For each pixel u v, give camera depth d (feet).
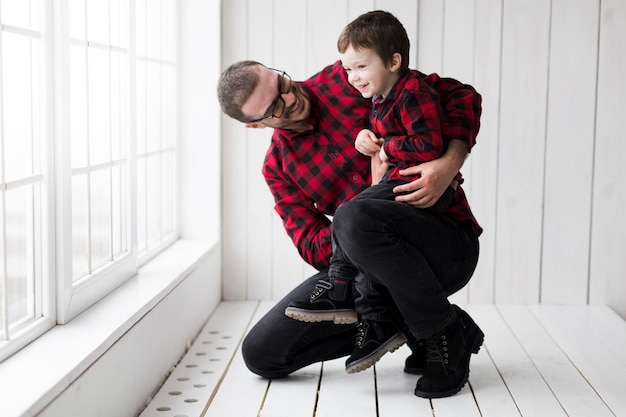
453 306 9.06
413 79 7.90
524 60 12.85
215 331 11.57
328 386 9.10
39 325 7.35
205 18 12.86
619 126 12.89
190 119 13.07
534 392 8.89
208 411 8.30
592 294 13.20
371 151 8.31
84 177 8.62
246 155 13.28
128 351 8.05
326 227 9.09
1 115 6.61
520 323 12.00
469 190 13.09
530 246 13.16
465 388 9.00
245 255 13.50
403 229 7.94
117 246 9.86
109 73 9.41
